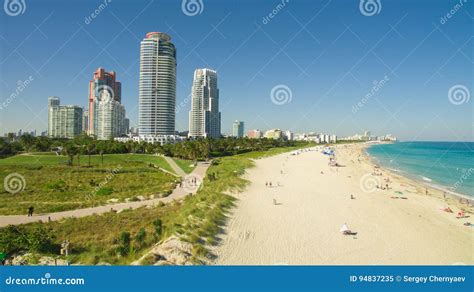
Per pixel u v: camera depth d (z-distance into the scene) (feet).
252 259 71.56
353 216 113.60
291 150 501.15
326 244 84.28
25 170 246.88
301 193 152.56
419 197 159.74
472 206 143.74
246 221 98.58
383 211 123.95
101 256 71.92
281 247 80.23
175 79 595.06
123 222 105.50
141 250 74.13
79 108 634.84
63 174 234.79
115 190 178.91
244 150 467.11
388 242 88.22
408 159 426.92
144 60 576.20
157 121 581.53
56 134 618.85
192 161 331.57
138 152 400.47
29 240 76.28
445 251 83.05
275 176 212.23
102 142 400.67
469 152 604.90
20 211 126.00
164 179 216.13
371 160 410.52
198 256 69.00
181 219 90.63
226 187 147.54
